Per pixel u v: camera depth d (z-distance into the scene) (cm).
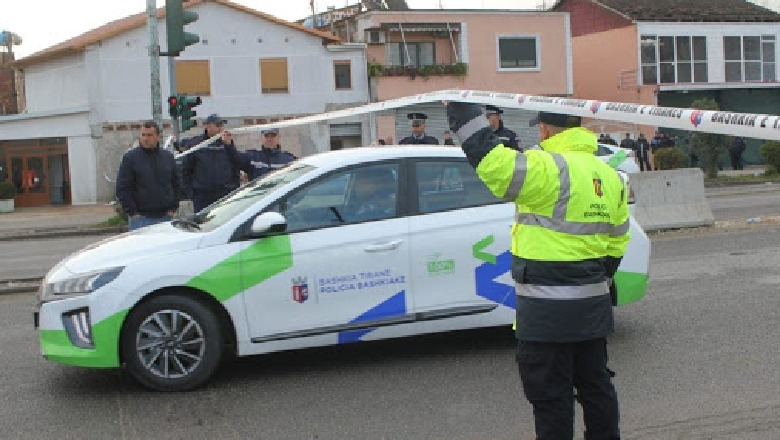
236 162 971
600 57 4144
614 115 303
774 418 488
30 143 3356
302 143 3419
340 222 602
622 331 699
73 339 557
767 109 4291
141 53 3262
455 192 629
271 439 478
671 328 701
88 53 3212
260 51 3366
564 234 352
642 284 656
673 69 4003
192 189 955
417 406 527
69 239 2148
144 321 562
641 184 1362
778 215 1588
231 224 585
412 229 608
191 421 512
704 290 848
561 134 373
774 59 4181
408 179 621
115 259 572
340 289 592
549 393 359
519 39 3769
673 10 4081
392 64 3641
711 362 602
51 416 527
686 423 487
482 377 582
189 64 3294
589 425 382
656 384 559
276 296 580
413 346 670
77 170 3303
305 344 589
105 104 3244
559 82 3838
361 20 3709
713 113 274
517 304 367
